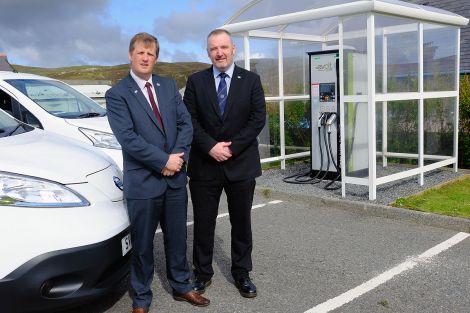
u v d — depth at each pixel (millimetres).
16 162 2961
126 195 3154
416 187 6629
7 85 5703
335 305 3436
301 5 6613
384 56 6012
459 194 6301
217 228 5402
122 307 3496
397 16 6016
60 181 2994
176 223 3340
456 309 3328
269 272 4078
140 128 3123
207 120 3463
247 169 3475
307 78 8797
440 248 4523
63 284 2840
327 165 7254
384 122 6523
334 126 7109
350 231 5129
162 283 3930
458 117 7613
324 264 4223
